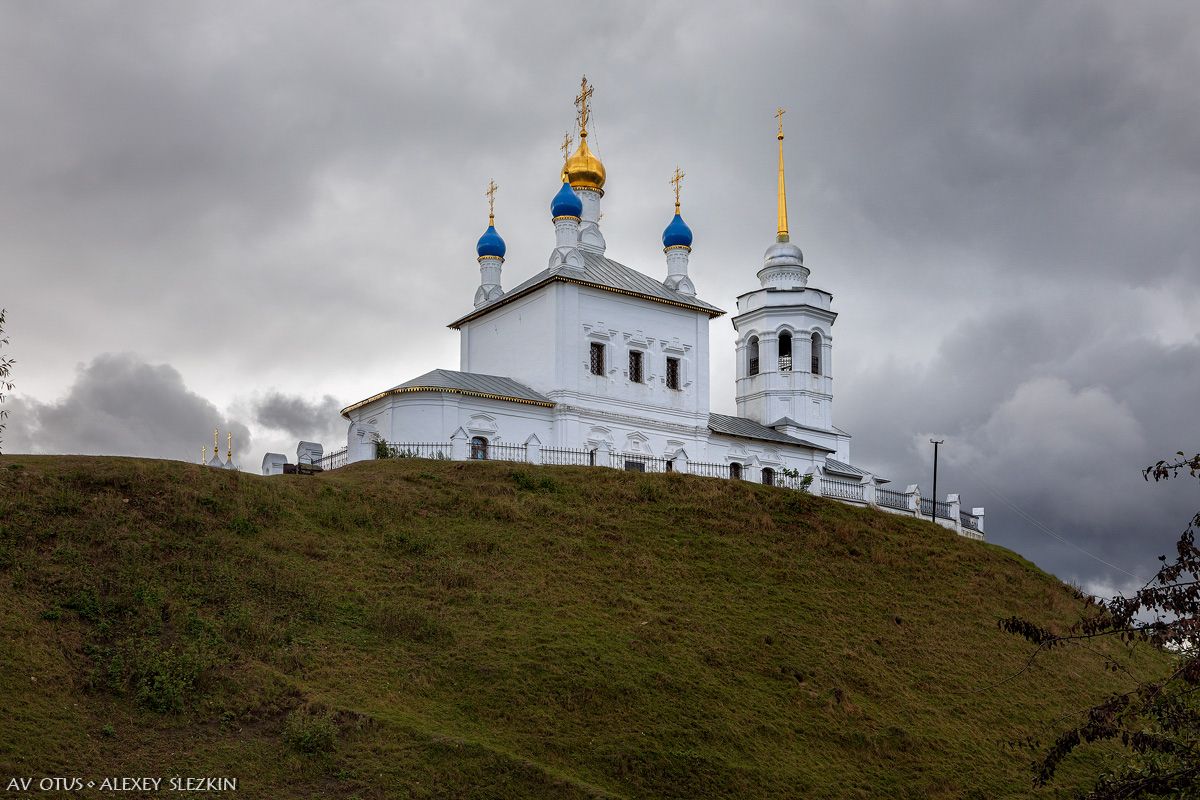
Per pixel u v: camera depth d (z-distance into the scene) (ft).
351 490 137.69
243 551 114.11
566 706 101.30
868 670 123.75
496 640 109.40
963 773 109.60
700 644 118.52
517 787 87.35
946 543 164.35
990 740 117.29
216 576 108.06
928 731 115.24
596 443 185.06
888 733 112.06
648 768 95.61
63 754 79.30
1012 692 128.88
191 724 86.53
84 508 112.88
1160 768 68.13
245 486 128.57
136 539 110.11
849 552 152.56
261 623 102.01
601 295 190.49
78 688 86.94
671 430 195.31
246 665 95.09
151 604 99.50
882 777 105.70
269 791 81.05
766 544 148.36
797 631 127.54
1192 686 63.98
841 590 141.38
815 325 236.22
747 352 239.71
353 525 128.98
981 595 150.92
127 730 84.07
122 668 89.92
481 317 203.41
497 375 196.13
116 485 119.24
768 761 101.96
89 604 97.35
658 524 147.43
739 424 216.13
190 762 82.07
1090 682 136.87
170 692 87.81
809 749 106.22
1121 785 63.77
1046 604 154.10
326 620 106.73
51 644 90.84
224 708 88.74
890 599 142.72
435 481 147.43
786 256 240.73
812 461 219.00
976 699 124.88
